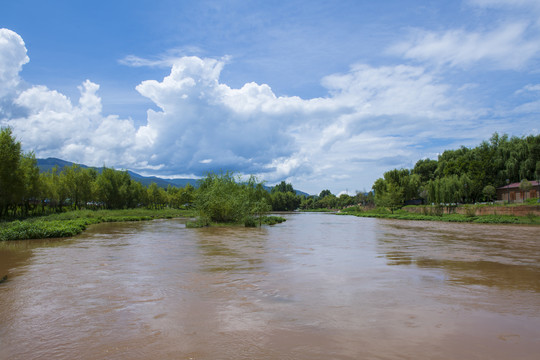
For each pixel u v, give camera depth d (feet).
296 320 18.13
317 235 74.43
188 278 28.63
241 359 13.50
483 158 233.96
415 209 224.53
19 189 105.19
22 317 18.90
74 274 30.42
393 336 15.93
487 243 59.26
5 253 44.19
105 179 183.21
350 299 22.27
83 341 15.48
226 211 107.96
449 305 21.03
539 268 34.22
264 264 35.45
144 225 108.06
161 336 15.98
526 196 200.03
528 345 15.01
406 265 35.47
